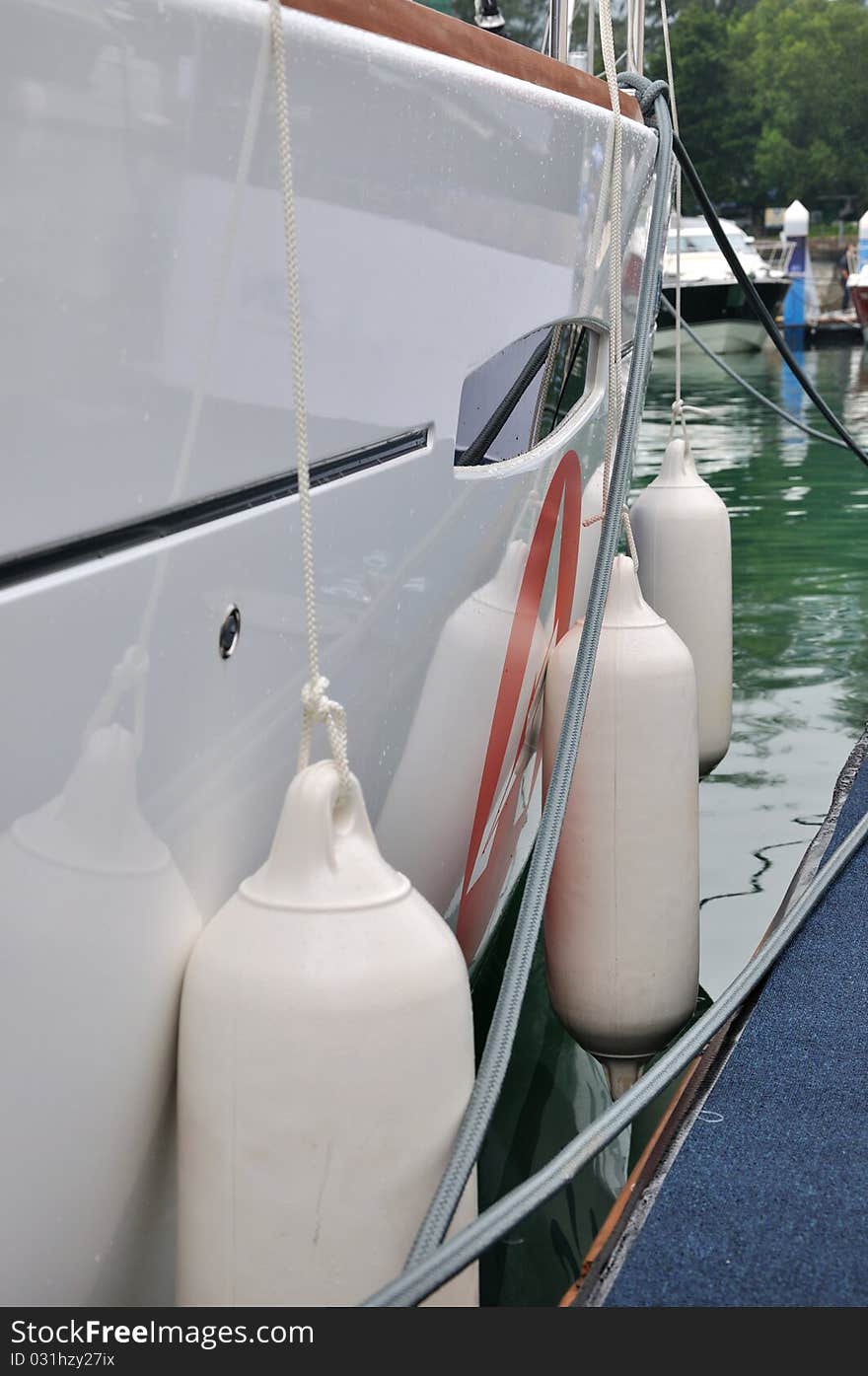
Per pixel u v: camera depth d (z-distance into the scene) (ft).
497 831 8.13
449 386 5.46
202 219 3.59
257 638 4.20
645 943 6.95
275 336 4.05
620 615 7.02
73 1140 3.59
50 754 3.25
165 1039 3.98
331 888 3.87
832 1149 5.32
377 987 3.72
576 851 6.91
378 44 4.39
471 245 5.41
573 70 6.44
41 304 3.07
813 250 120.06
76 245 3.15
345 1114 3.71
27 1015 3.31
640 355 7.77
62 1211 3.62
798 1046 6.17
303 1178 3.73
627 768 6.81
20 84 2.93
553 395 7.48
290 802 3.94
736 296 64.13
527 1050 8.68
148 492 3.52
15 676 3.10
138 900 3.72
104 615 3.39
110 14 3.13
